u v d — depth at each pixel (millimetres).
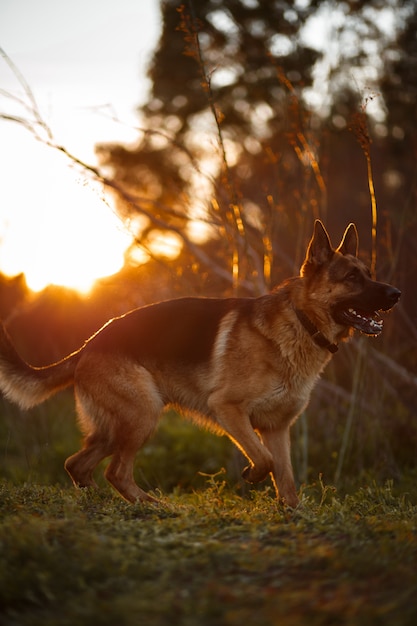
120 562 3217
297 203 9000
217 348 5355
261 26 12977
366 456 7766
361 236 12508
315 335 5316
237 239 7434
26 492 5078
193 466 8648
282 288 5477
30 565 3109
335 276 5340
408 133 12109
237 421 5188
